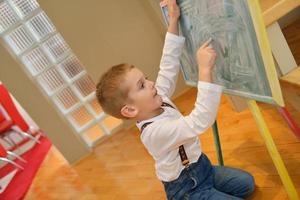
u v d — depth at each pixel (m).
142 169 2.19
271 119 1.69
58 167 3.01
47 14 2.44
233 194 1.32
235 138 1.78
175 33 1.13
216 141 1.37
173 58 1.16
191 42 1.10
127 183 2.11
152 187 1.92
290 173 1.34
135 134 2.79
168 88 1.19
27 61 2.60
